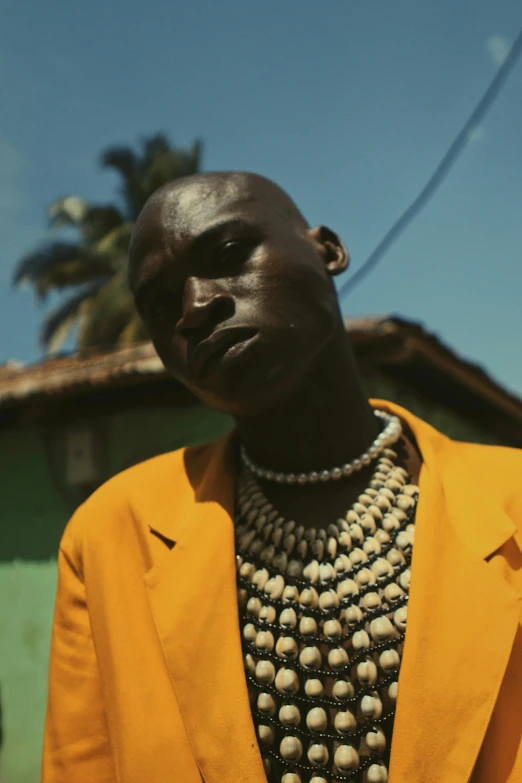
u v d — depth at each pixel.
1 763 5.44
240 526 1.35
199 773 1.17
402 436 1.45
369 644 1.19
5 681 5.54
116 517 1.42
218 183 1.33
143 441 5.33
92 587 1.36
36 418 5.57
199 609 1.25
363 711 1.15
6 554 5.68
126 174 20.33
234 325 1.20
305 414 1.32
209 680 1.19
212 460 1.44
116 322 19.58
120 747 1.23
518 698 1.14
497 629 1.14
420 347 4.44
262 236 1.28
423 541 1.22
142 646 1.28
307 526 1.32
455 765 1.08
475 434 6.42
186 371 1.26
